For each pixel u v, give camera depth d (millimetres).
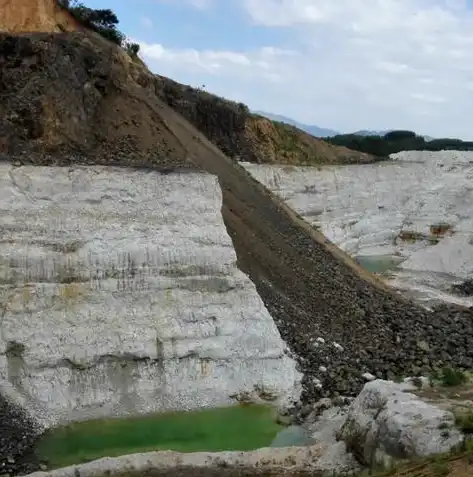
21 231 21859
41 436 19609
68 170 23188
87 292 22047
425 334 29641
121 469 17578
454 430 16234
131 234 23156
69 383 21000
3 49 27578
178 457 18266
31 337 20875
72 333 21344
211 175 25594
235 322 23469
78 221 22703
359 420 18484
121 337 21828
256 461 18281
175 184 24656
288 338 24969
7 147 24594
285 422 21469
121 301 22406
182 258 23531
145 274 22953
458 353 28078
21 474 17453
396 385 20328
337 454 18422
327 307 29062
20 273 21391
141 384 21781
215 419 21484
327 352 25406
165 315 22719
